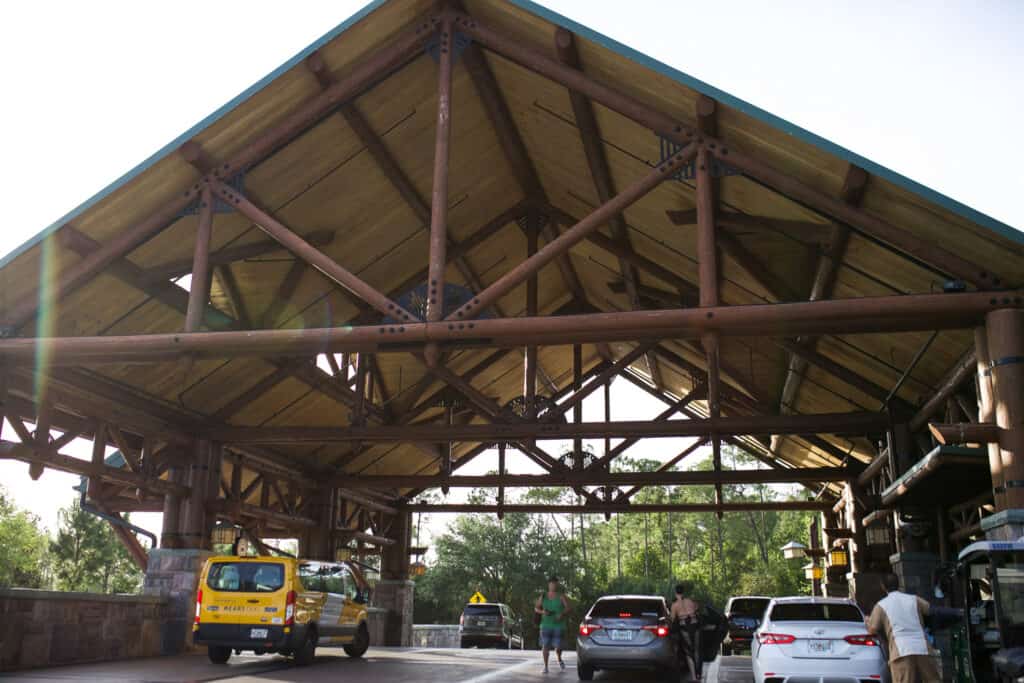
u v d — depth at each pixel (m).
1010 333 10.56
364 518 28.62
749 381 21.83
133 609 16.95
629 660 13.59
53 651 14.38
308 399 21.33
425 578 50.53
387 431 19.61
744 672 16.50
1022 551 8.64
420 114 15.66
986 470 12.94
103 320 15.36
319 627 15.80
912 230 11.59
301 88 13.82
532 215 20.19
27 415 16.55
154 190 13.62
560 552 51.31
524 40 13.62
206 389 18.55
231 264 16.78
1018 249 10.59
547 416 19.80
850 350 16.48
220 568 15.14
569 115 15.19
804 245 14.46
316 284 18.08
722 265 16.55
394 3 13.31
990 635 9.04
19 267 13.59
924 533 17.36
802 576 68.19
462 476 24.25
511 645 32.84
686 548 76.31
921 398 16.89
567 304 26.42
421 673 14.46
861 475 21.70
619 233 18.64
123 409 17.33
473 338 12.07
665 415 24.20
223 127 13.45
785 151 11.67
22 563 64.69
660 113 12.68
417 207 17.70
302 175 15.29
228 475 23.19
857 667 10.65
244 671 13.98
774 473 22.38
